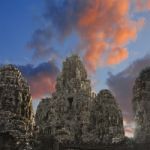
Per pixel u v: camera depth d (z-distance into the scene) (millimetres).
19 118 84688
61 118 145000
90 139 128000
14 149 81750
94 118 131750
